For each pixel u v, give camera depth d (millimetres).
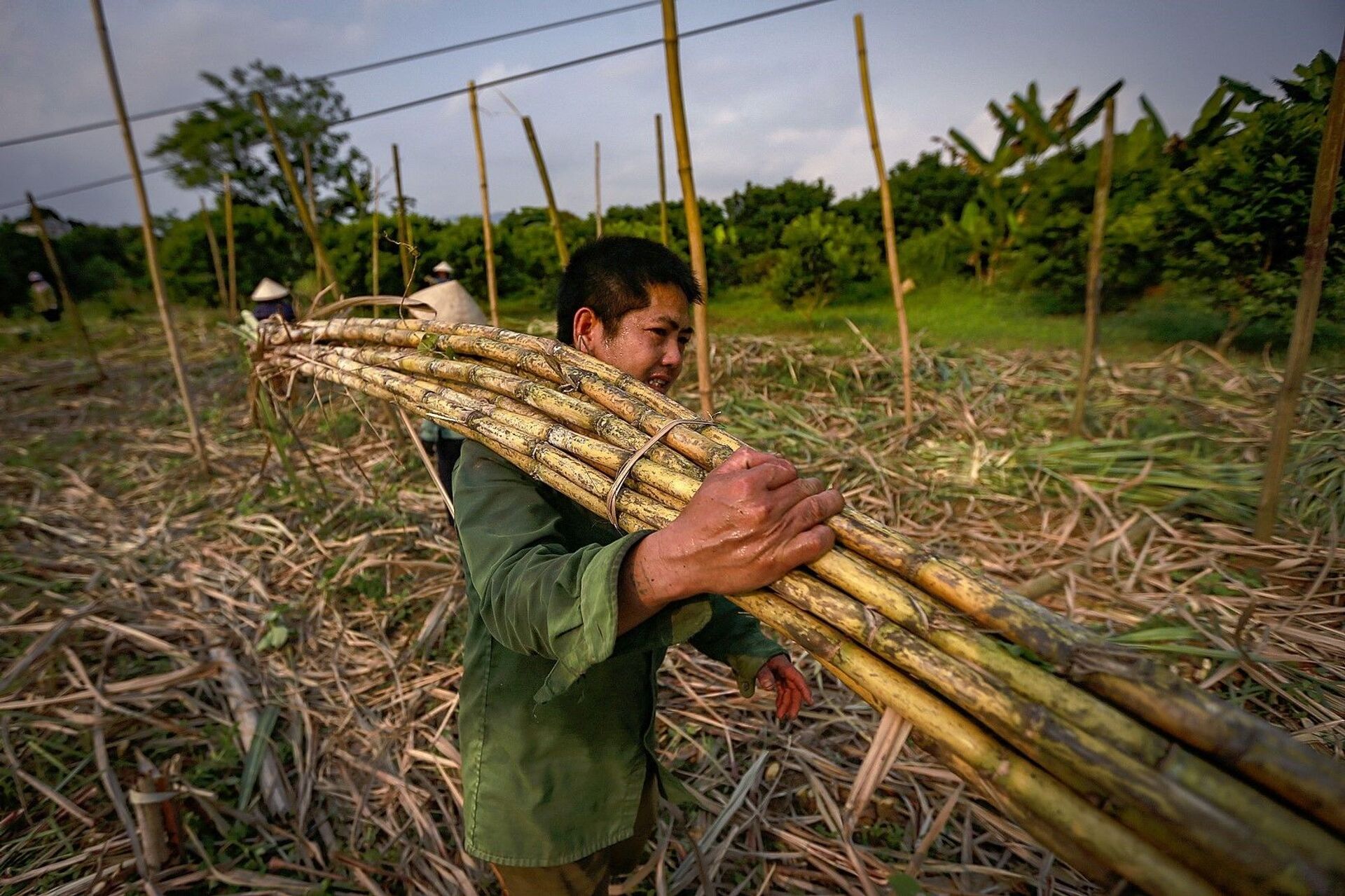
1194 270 5582
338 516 4648
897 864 2119
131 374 9758
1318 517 3391
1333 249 3121
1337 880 638
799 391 6242
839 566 936
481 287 13055
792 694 1646
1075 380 5766
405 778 2623
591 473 1157
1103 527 3678
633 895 2104
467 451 1349
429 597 3736
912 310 10422
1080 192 9320
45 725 2793
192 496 5328
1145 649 2633
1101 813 755
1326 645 2576
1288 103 3523
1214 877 702
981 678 826
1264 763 690
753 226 15555
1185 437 4395
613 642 900
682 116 3074
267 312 4078
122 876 2207
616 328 1373
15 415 7867
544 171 4664
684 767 2570
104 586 4016
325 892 2158
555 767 1363
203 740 2795
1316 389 4094
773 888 2146
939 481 4402
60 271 9461
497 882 2195
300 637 3496
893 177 15344
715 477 935
